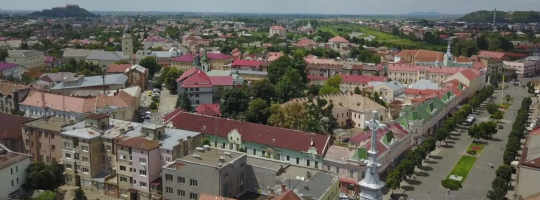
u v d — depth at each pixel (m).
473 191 158.12
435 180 168.25
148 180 145.12
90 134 155.25
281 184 129.00
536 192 137.50
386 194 154.38
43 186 149.38
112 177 154.62
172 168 138.38
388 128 179.25
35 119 178.00
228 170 135.38
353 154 155.38
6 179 143.12
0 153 152.62
